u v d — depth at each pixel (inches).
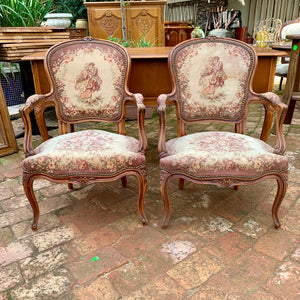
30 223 71.4
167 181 62.6
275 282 52.2
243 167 58.9
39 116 81.6
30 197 64.9
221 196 81.2
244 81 73.0
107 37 171.0
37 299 50.2
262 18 354.6
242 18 369.4
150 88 88.9
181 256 59.1
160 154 62.9
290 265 55.9
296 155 103.4
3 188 88.4
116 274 55.1
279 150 60.8
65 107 75.7
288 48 127.3
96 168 60.9
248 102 73.8
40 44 112.0
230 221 69.9
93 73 74.6
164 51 97.9
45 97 72.9
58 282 53.6
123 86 74.9
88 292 51.3
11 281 54.1
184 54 72.2
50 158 60.5
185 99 73.8
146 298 49.8
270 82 88.4
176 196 81.8
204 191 84.2
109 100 75.9
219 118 75.8
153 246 62.2
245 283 52.2
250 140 67.5
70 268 56.8
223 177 59.8
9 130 111.5
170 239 64.2
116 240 64.4
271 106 67.1
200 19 372.8
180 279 53.5
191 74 72.8
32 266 57.5
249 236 64.4
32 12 123.4
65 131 77.5
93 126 143.9
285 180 61.4
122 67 74.2
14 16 117.4
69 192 85.6
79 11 267.3
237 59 72.3
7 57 104.9
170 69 72.5
